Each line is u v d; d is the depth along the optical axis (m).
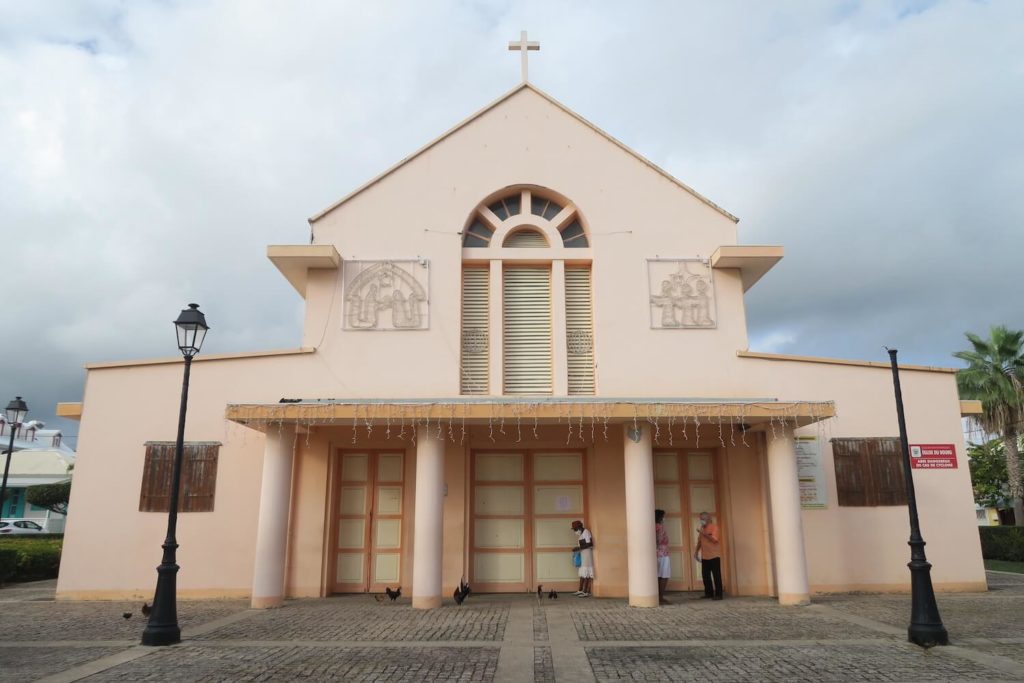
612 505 14.52
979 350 28.12
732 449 15.04
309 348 15.08
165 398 14.88
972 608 12.36
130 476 14.53
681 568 15.09
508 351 15.55
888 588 14.41
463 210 15.97
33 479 40.06
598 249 15.80
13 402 21.14
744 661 8.43
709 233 15.96
